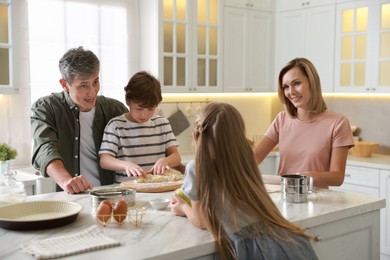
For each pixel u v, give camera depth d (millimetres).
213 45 4527
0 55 3434
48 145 2234
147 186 2154
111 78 4234
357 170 4180
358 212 1965
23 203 1765
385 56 4195
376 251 2092
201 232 1609
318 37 4637
